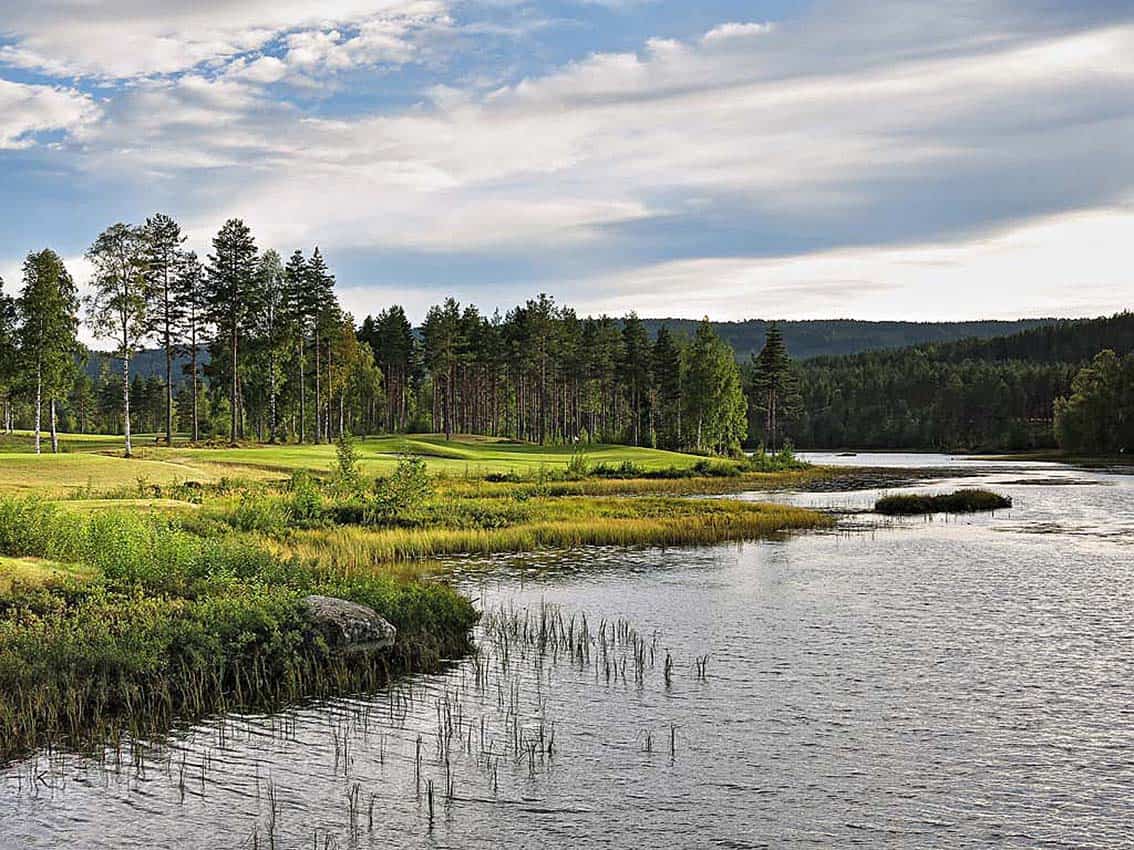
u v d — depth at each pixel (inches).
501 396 5649.6
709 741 577.0
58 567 890.1
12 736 554.9
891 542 1531.7
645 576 1197.7
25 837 444.1
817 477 3388.3
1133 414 5177.2
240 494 1817.2
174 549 932.0
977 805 487.5
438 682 696.4
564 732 591.2
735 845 442.0
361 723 602.5
